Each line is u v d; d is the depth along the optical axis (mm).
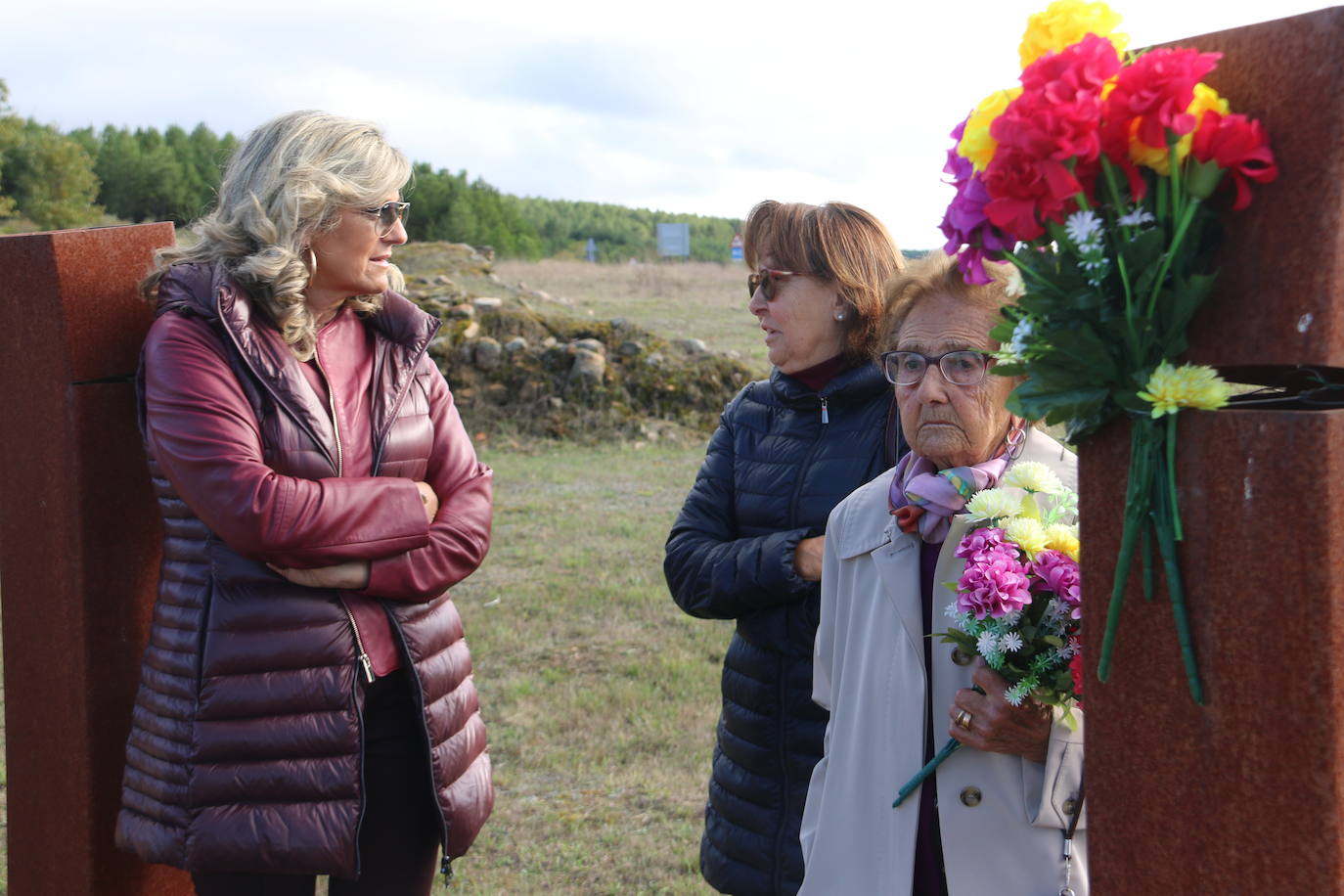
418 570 2152
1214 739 1124
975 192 1225
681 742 4465
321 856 2023
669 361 12523
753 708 2271
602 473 10070
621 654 5422
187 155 50969
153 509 2496
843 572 1968
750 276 2406
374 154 2182
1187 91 1057
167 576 2139
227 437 2014
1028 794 1714
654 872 3525
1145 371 1144
